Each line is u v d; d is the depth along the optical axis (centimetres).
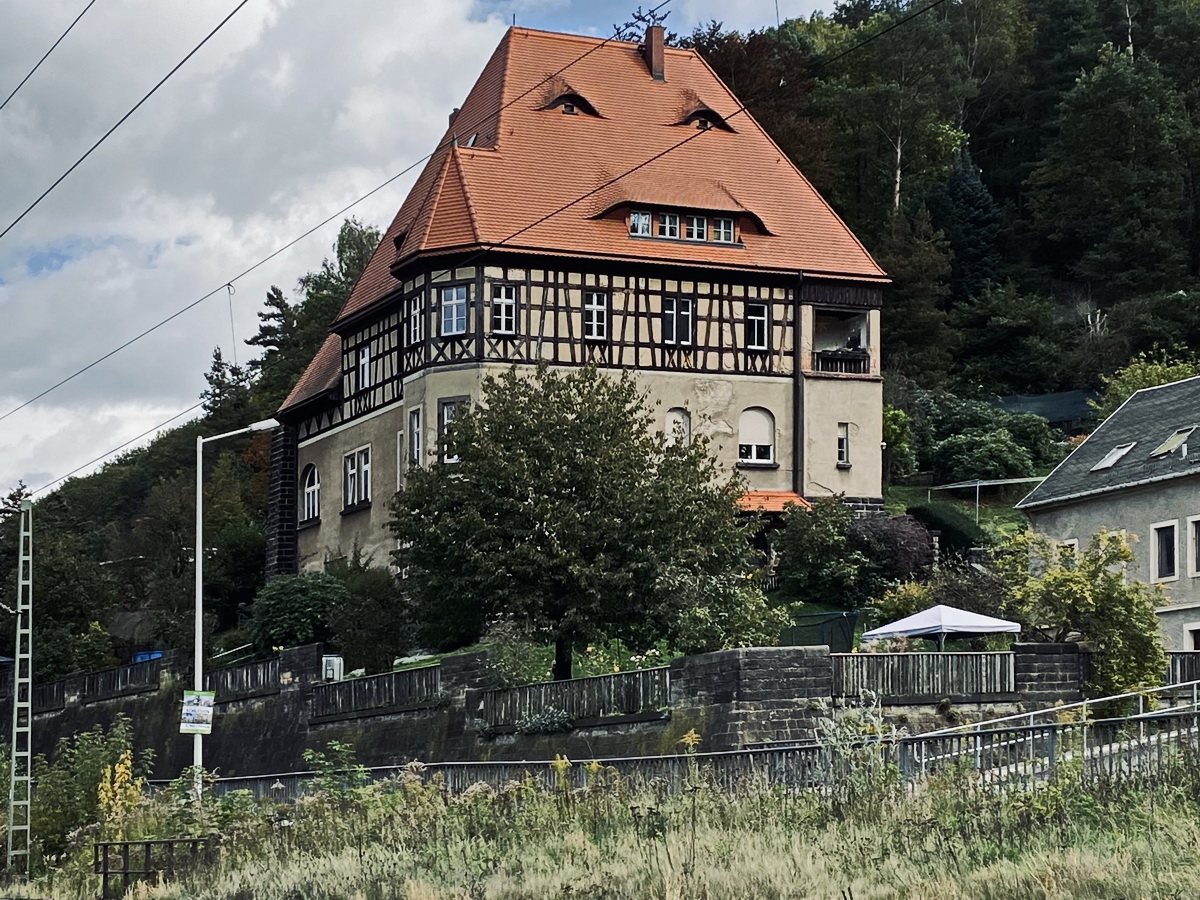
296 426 5975
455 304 5097
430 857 2017
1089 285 8388
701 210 5275
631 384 3872
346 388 5641
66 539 5859
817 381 5341
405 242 5334
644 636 3628
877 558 4922
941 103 8825
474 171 5247
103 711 4588
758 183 5572
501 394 3788
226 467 7644
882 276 5419
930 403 7038
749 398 5278
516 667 3169
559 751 2944
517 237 5081
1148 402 4972
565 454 3684
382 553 5312
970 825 1734
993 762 2052
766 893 1555
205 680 4100
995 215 8569
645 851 1814
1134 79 8350
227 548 6181
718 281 5284
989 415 6888
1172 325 7675
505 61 5628
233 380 9275
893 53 8650
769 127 7488
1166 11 9312
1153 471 4491
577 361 5109
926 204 8462
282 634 4575
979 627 3303
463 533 3638
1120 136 8431
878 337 5431
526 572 3547
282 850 2347
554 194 5259
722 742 2642
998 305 7906
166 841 2442
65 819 3138
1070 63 9488
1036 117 9538
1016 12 9775
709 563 3731
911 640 4012
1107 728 2200
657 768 2339
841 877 1580
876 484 5378
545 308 5103
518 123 5434
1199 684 2869
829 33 9662
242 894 2016
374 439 5431
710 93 5819
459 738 3197
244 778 3216
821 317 5519
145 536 6788
